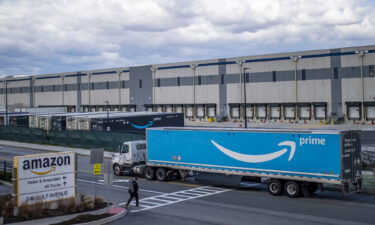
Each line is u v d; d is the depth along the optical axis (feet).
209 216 61.62
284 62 246.27
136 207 68.54
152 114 198.70
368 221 57.26
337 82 228.84
